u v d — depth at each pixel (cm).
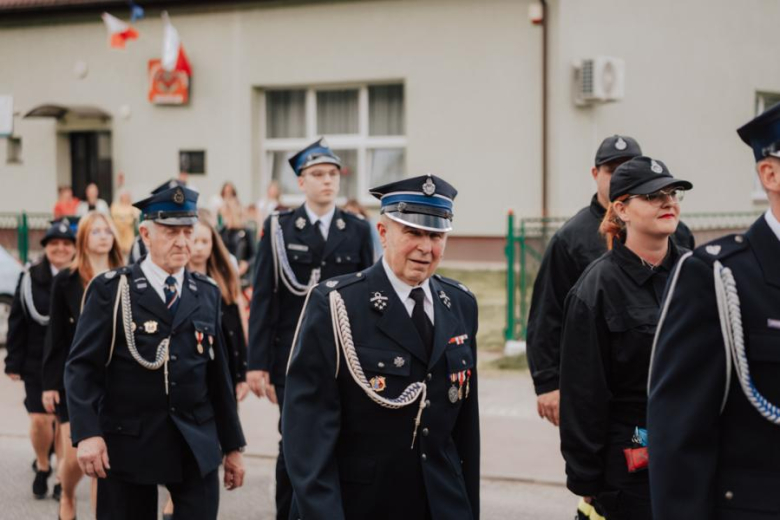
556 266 511
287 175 1908
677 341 289
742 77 1909
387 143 1808
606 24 1673
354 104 1839
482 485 722
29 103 2095
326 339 360
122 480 466
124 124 2005
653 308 390
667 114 1773
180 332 475
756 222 288
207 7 1909
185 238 481
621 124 1705
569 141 1638
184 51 1939
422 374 361
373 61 1777
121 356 470
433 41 1725
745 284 279
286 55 1853
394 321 361
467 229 1711
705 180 1845
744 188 1925
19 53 2097
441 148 1728
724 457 285
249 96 1892
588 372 393
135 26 1977
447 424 365
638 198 393
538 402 509
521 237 1157
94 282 477
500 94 1677
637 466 383
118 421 467
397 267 361
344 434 361
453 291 381
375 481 356
